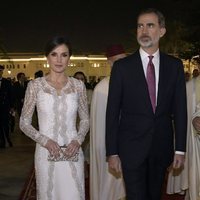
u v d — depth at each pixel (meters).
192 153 5.51
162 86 4.14
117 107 4.21
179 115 4.20
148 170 4.26
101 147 5.93
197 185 5.52
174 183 6.58
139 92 4.13
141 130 4.13
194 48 23.55
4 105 11.68
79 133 4.43
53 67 4.38
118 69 4.18
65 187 4.34
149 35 4.09
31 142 12.93
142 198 4.22
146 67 4.16
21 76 15.46
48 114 4.32
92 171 6.04
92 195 6.07
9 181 8.03
